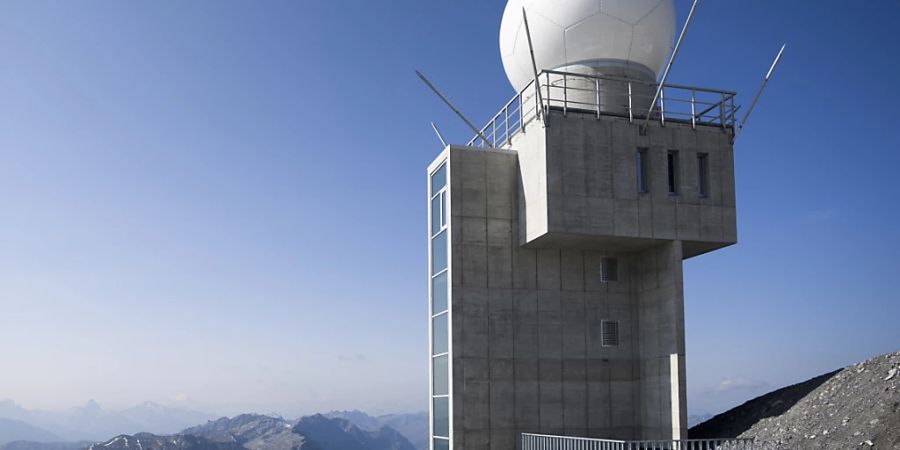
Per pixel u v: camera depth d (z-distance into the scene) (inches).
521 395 1291.8
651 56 1428.4
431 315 1418.6
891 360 1155.9
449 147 1332.4
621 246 1330.0
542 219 1234.0
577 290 1347.2
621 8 1379.2
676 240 1270.9
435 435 1366.9
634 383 1343.5
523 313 1317.7
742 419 1362.0
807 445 1045.8
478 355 1286.9
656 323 1310.3
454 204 1318.9
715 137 1322.6
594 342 1338.6
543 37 1425.9
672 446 1104.2
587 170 1246.3
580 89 1274.6
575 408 1310.3
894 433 933.8
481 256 1316.4
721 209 1302.9
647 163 1289.4
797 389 1336.1
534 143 1277.1
